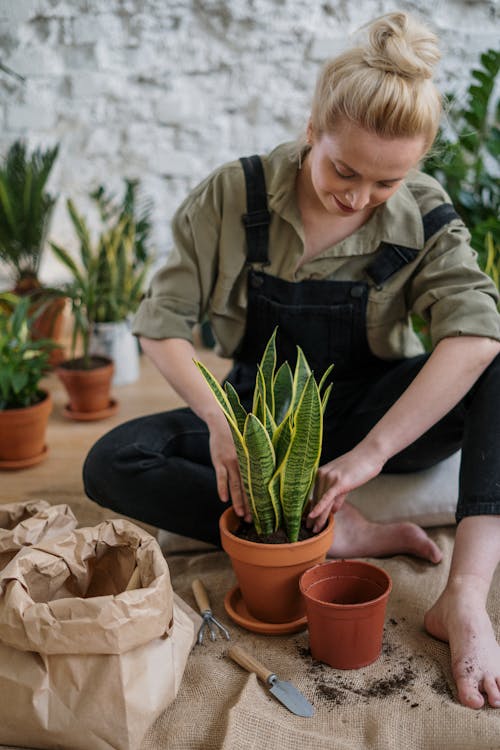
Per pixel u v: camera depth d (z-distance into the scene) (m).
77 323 2.69
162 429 1.77
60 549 1.39
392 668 1.43
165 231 3.52
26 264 3.29
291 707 1.34
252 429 1.35
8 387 2.35
